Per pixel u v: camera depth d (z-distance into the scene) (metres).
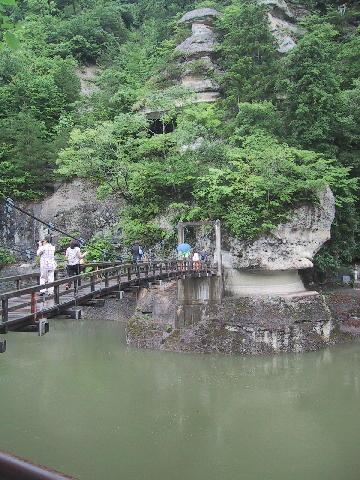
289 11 48.41
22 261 37.53
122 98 41.97
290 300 26.72
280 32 44.75
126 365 22.95
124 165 32.97
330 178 27.66
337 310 28.95
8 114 42.16
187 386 20.09
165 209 32.12
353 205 32.72
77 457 13.69
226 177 28.33
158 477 12.70
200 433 15.58
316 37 33.66
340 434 15.51
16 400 17.97
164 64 43.88
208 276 26.69
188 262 24.92
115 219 36.28
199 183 30.00
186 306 26.83
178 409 17.59
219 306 26.48
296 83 32.66
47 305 12.34
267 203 27.31
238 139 32.78
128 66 50.12
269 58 39.00
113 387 19.80
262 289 28.75
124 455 13.93
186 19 47.22
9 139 39.88
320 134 31.14
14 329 10.55
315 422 16.47
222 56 43.28
